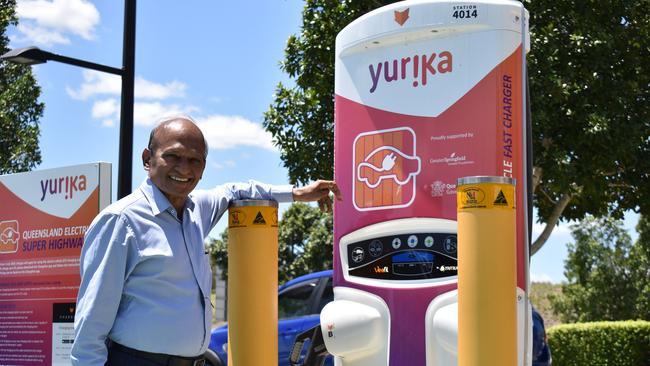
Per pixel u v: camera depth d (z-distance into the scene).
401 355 3.82
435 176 3.81
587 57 11.01
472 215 2.77
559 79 10.33
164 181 3.07
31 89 13.17
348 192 4.13
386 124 4.00
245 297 3.25
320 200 3.62
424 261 3.81
